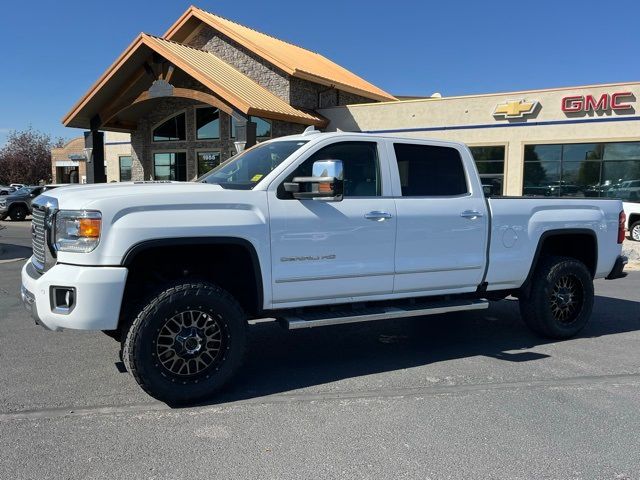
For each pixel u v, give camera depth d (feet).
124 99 78.07
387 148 17.24
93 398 14.70
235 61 80.79
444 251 17.83
